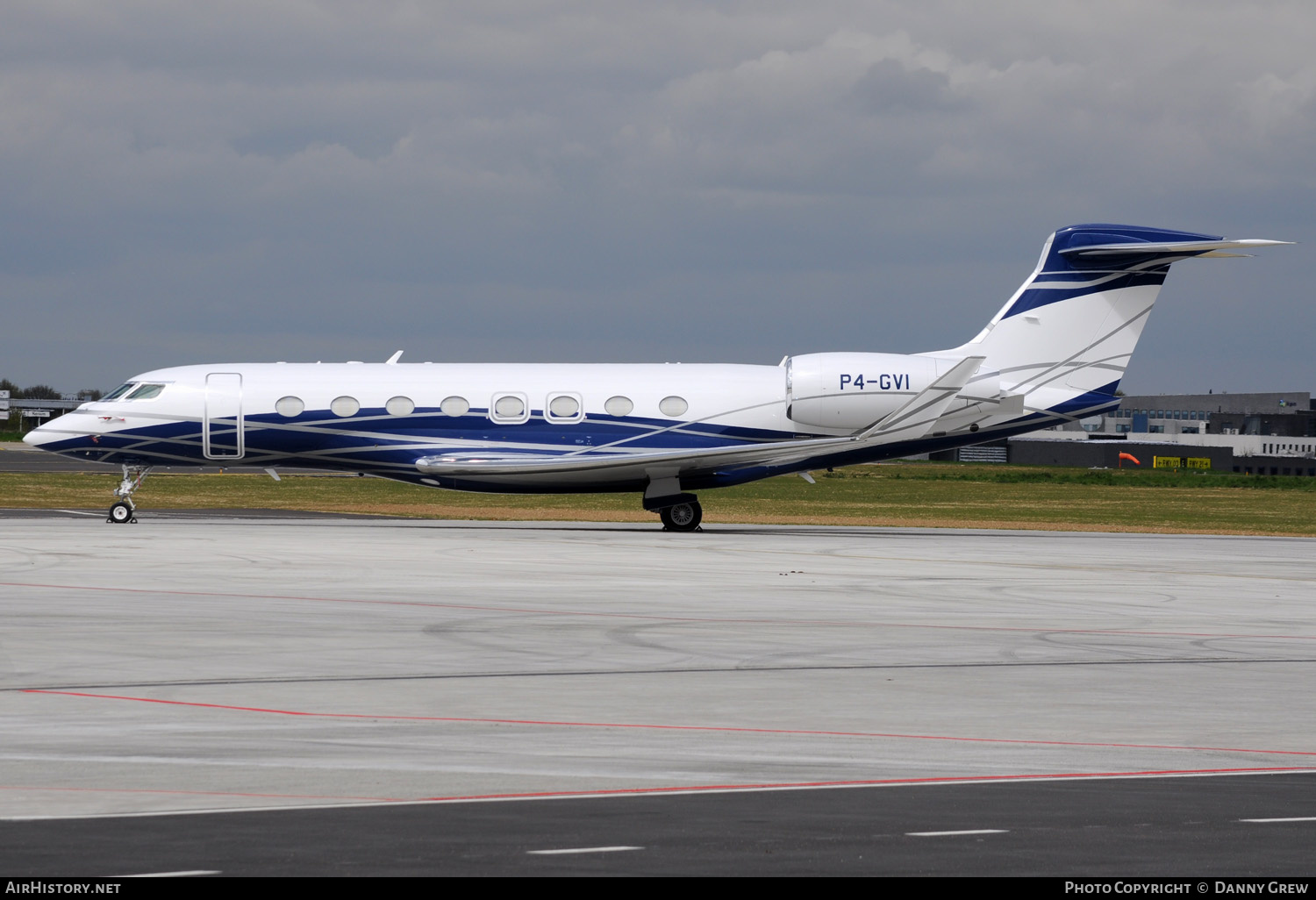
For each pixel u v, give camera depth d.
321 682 38.19
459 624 50.88
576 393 108.75
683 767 28.78
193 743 30.38
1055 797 26.50
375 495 167.62
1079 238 111.38
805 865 21.80
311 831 23.38
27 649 43.06
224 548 83.56
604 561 79.94
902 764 29.33
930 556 89.94
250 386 108.38
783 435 110.25
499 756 29.55
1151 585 72.00
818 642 47.75
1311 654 47.12
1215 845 23.22
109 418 107.56
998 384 110.69
